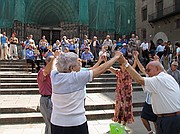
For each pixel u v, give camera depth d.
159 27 25.97
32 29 25.92
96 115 6.88
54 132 2.74
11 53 16.81
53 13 27.55
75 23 26.09
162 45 15.22
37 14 26.42
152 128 6.02
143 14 29.41
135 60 4.73
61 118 2.69
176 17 22.88
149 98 5.04
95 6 27.00
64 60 2.78
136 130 5.89
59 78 2.72
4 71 12.86
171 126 3.21
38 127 6.05
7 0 24.95
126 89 5.45
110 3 27.14
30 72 12.34
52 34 27.55
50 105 4.42
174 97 3.22
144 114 5.15
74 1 26.50
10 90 9.09
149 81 3.16
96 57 15.70
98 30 26.67
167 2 24.64
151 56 14.42
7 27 24.48
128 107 5.44
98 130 5.82
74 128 2.66
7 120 6.32
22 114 6.67
